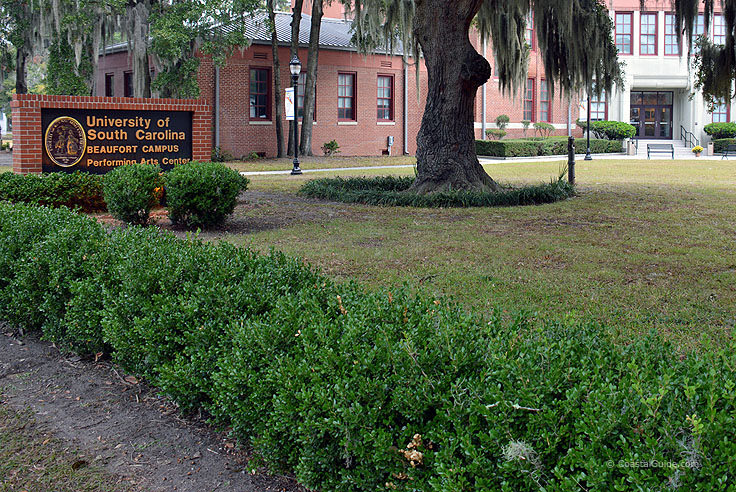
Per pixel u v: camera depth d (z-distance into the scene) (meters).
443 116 14.86
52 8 23.91
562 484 2.20
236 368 3.43
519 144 35.28
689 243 9.45
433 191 14.82
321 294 4.15
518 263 8.12
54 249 5.46
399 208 13.55
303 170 24.67
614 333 5.20
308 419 2.92
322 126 32.66
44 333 5.61
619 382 2.51
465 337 3.08
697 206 13.45
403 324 3.42
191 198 10.62
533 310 5.98
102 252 5.16
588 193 16.12
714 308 6.14
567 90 18.41
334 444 2.99
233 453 3.77
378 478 2.83
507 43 18.80
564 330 3.38
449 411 2.63
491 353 2.88
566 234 10.23
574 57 17.53
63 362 5.26
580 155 37.78
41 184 11.81
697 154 37.72
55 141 12.66
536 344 2.89
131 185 10.69
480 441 2.59
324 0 31.12
